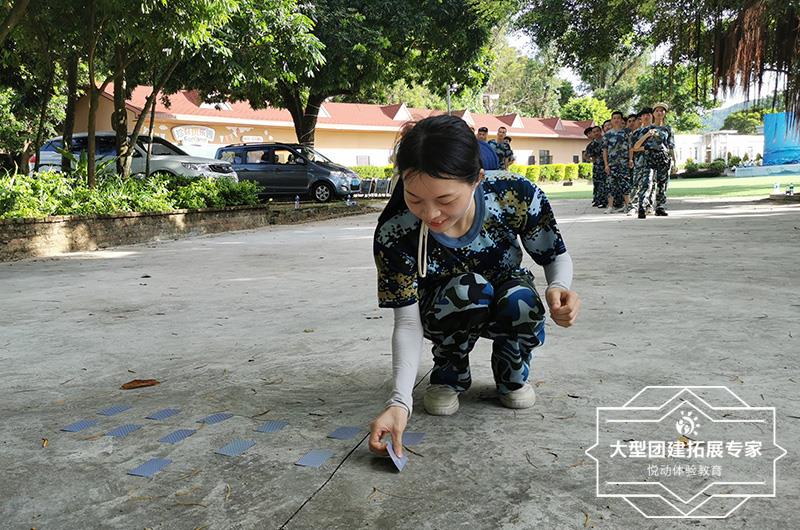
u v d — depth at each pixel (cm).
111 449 221
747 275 511
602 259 622
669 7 1412
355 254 754
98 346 361
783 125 3697
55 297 518
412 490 185
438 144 165
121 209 1007
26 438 233
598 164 1410
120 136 1270
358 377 289
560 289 211
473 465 198
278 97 2039
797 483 181
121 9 952
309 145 2122
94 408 263
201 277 608
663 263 586
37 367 324
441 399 240
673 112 4994
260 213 1299
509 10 1777
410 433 224
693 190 2144
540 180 3912
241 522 171
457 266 227
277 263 694
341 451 212
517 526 164
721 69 1301
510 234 226
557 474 191
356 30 1677
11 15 870
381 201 2100
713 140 5247
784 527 160
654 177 1093
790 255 614
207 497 185
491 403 251
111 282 591
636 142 1089
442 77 2112
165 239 1051
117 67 1208
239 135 2967
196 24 985
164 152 1605
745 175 3806
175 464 207
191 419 246
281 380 289
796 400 241
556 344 328
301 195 1858
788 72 1266
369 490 186
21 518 177
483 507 174
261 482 193
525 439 216
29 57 1355
